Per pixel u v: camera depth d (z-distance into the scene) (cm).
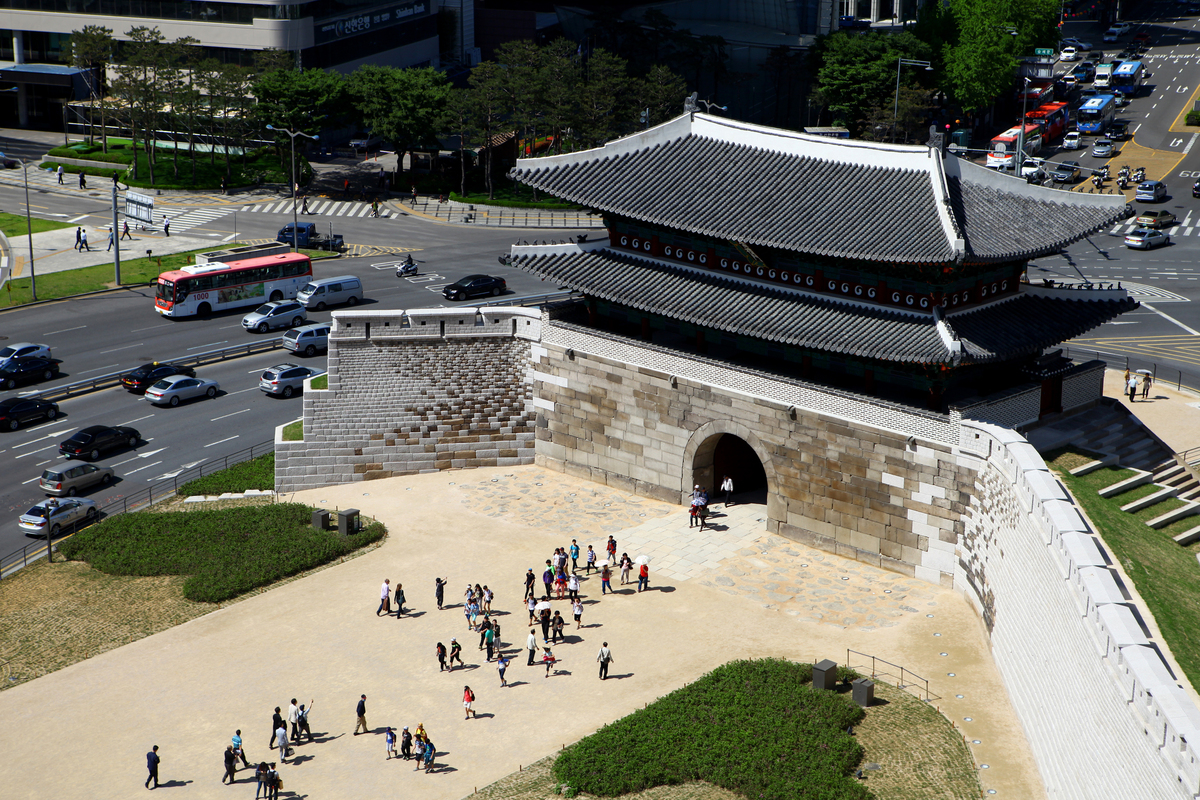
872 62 17088
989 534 6306
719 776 5138
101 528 7731
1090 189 15850
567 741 5559
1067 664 4941
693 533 7581
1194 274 12700
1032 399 7131
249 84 16488
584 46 19012
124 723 5831
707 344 8112
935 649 6212
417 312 8344
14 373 9950
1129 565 5700
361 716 5656
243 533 7650
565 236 14588
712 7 18488
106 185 16012
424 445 8600
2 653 6481
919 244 6372
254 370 10519
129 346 10956
